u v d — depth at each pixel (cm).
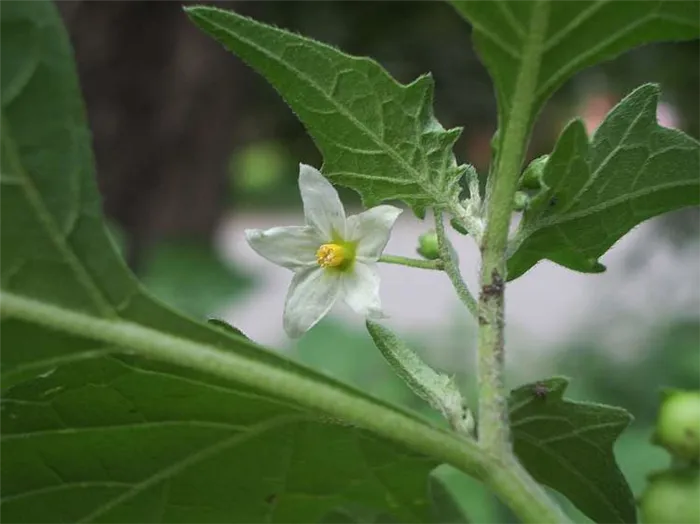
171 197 49
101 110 46
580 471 11
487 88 62
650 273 51
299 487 11
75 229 9
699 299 49
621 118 10
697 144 10
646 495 11
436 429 9
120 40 46
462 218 11
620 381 41
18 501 10
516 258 11
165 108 48
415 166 11
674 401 11
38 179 9
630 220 11
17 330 9
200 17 10
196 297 42
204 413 10
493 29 9
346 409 9
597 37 9
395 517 12
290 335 12
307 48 10
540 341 48
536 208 10
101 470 10
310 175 11
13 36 8
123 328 9
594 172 10
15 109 9
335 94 10
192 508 11
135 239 48
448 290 66
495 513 21
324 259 11
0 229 9
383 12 60
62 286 9
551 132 65
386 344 10
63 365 9
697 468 11
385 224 11
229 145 51
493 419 9
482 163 62
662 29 9
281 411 10
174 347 9
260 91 66
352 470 11
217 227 51
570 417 11
